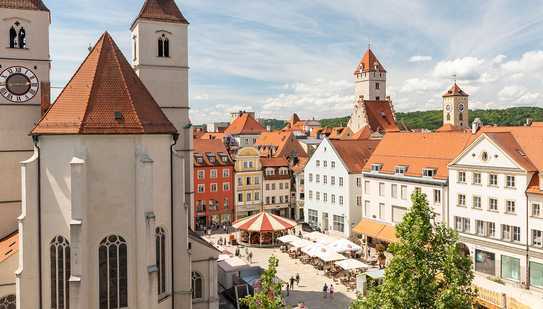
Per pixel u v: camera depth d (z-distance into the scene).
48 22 42.91
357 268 57.09
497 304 43.44
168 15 47.41
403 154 74.06
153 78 47.19
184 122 48.38
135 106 34.25
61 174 31.81
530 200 53.59
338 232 84.62
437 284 22.61
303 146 123.06
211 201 96.69
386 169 74.06
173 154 36.75
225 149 100.69
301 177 104.44
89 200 31.55
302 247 65.50
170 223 36.72
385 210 74.00
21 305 31.81
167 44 47.66
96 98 33.38
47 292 32.25
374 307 23.62
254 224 73.25
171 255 36.75
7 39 41.72
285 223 74.00
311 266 66.31
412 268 22.80
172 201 36.97
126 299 32.47
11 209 42.53
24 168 31.89
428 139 72.94
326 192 87.81
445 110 171.00
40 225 32.38
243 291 50.69
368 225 75.81
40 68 42.84
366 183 78.06
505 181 56.38
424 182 66.75
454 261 22.58
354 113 143.12
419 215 23.78
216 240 83.75
